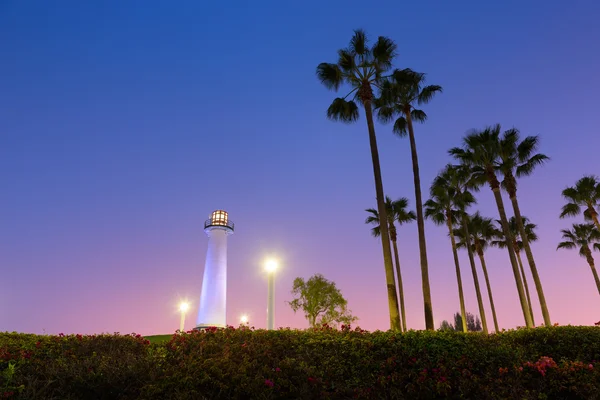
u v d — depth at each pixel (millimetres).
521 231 30312
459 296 39469
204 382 9500
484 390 10211
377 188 20844
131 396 8828
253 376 10039
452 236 40906
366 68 23641
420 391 10141
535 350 13930
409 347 11836
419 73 25234
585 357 13406
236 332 13875
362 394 10086
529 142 30516
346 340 12648
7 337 13164
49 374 9148
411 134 26391
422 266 22422
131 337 13656
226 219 46531
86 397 8578
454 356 11508
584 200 38000
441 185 40750
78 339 12906
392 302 18641
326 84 23453
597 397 9922
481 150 30938
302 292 42688
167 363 10594
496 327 45562
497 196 30188
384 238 19953
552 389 10328
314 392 10047
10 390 7992
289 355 11844
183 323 35250
